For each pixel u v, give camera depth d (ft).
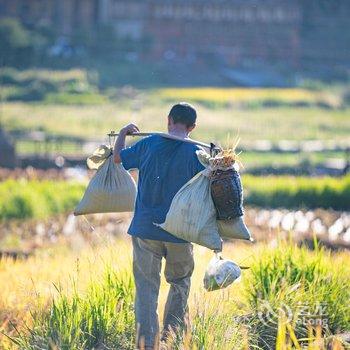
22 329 81.05
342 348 72.33
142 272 74.90
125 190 79.00
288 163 493.36
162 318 80.53
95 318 77.97
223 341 71.31
